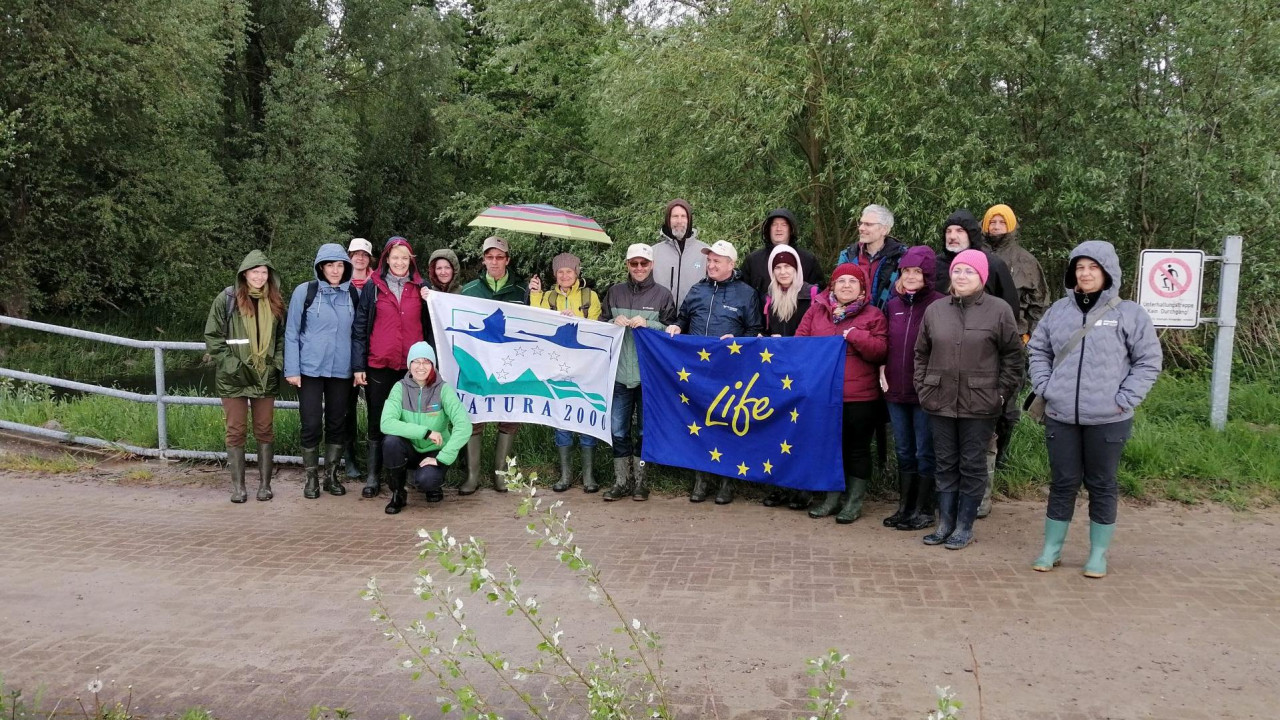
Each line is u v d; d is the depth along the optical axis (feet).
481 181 90.07
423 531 10.43
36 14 58.23
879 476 23.68
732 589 16.53
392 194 95.20
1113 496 17.01
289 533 20.25
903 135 36.45
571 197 62.95
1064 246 36.19
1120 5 32.50
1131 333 16.88
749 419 22.30
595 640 14.21
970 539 19.30
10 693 12.30
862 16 36.96
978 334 18.49
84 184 65.72
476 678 12.94
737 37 40.52
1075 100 34.45
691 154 41.39
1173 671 13.07
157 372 26.45
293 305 22.86
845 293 20.94
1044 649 13.83
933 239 36.55
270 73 87.51
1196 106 32.63
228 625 14.90
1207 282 34.01
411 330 23.54
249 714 11.95
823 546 19.25
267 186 77.56
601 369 23.49
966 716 11.75
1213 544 19.04
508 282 25.25
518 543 19.42
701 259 24.90
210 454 26.30
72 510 21.99
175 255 68.74
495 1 63.67
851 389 21.06
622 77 43.73
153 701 12.29
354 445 25.25
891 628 14.66
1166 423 26.96
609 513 21.99
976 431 18.79
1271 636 14.28
